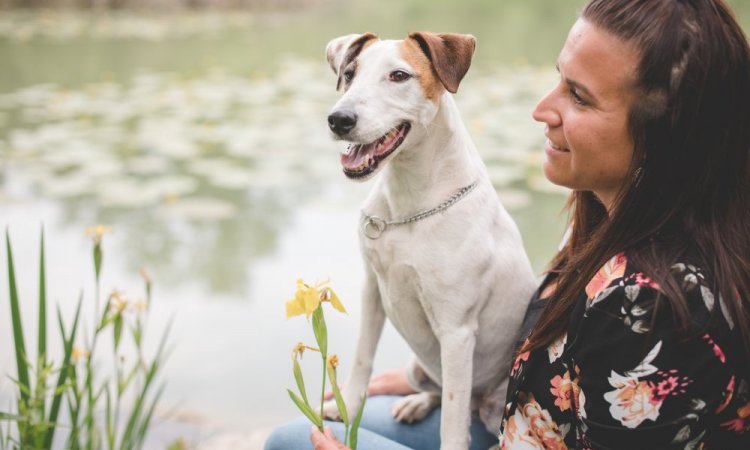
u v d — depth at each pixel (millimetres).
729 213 1289
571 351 1310
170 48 9375
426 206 1862
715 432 1262
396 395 2182
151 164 5105
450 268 1844
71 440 1995
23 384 1939
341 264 3895
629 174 1326
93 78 7727
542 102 1415
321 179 4910
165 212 4406
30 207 4441
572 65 1324
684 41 1224
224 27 11172
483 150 5254
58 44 9383
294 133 5789
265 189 4758
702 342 1178
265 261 3908
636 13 1251
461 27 11031
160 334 3324
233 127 5910
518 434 1445
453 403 1861
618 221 1316
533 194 4582
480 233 1882
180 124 6012
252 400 2938
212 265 3865
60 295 3570
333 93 7082
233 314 3480
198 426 2771
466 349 1878
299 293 1233
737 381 1216
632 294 1208
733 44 1237
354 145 1884
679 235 1271
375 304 2053
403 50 1911
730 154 1271
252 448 2625
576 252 1582
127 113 6332
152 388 2990
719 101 1240
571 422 1378
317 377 3100
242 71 8094
